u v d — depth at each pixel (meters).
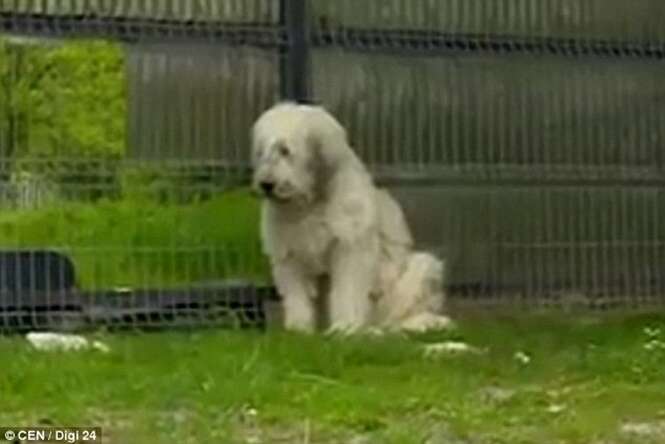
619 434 9.28
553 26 16.58
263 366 10.88
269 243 13.95
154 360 11.44
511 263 16.45
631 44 16.91
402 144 16.06
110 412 9.55
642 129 16.98
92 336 13.37
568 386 10.83
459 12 16.20
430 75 16.14
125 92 15.06
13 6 14.73
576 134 16.73
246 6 15.41
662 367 11.49
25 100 14.76
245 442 8.85
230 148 15.38
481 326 14.36
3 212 14.63
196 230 15.08
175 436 8.87
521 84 16.50
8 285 14.12
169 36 15.19
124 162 15.02
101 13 14.99
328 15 15.68
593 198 16.78
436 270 14.42
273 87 15.51
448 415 9.56
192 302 14.68
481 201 16.36
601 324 14.75
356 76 15.84
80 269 14.68
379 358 11.80
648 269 16.97
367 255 13.76
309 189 13.52
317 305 14.04
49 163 14.79
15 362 10.94
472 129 16.31
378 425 9.34
